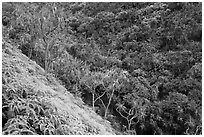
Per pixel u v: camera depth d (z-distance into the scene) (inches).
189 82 525.0
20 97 242.5
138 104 480.4
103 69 596.1
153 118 472.1
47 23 625.9
